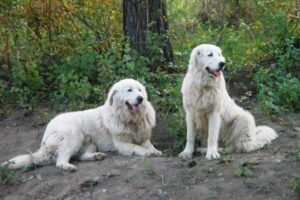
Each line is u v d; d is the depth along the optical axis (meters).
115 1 8.78
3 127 7.70
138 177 6.02
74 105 7.68
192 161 6.06
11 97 8.16
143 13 8.23
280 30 8.27
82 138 6.73
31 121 7.73
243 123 6.45
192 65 6.36
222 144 6.61
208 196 5.63
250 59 8.33
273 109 7.27
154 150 6.67
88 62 8.05
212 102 6.30
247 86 7.88
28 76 8.21
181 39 9.04
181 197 5.69
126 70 7.75
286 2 8.84
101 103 7.62
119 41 8.37
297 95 7.34
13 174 6.42
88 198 5.91
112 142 6.79
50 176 6.35
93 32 8.70
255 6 9.75
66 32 8.73
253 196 5.57
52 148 6.59
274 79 7.83
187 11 10.31
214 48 6.30
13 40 8.50
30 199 6.10
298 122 7.05
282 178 5.69
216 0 10.61
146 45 8.14
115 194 5.88
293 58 8.00
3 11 8.42
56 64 8.36
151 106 6.87
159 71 7.95
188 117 6.45
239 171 5.79
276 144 6.57
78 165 6.50
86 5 8.69
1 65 8.68
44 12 8.55
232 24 10.56
